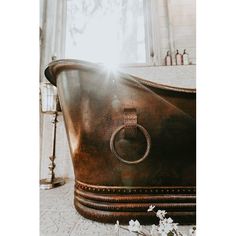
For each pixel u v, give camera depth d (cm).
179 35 115
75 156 110
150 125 104
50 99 123
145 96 104
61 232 113
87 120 105
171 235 101
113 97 104
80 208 112
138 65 115
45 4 123
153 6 117
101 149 105
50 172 124
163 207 105
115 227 107
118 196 106
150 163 104
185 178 105
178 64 114
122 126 104
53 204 119
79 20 120
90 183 109
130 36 117
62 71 107
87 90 105
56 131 126
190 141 105
